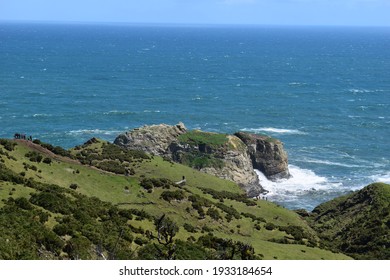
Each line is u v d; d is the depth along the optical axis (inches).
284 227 3270.2
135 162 4065.0
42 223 1963.6
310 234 3356.3
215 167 4896.7
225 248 2126.0
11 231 1760.6
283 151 5324.8
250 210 3580.2
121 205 2888.8
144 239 2175.2
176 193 3154.5
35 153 3211.1
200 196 3383.4
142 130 5241.1
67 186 2886.3
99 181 3152.1
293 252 2704.2
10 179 2465.6
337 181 5290.4
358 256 2920.8
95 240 1951.3
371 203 3597.4
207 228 2824.8
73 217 2162.9
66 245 1833.2
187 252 2092.8
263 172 5236.2
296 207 4608.8
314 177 5383.9
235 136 5364.2
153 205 3002.0
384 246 2989.7
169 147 5182.1
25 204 2108.8
